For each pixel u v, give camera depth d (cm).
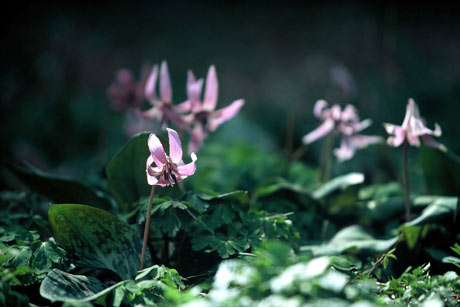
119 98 656
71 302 292
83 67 1586
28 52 1463
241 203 399
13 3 1675
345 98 965
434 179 525
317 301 254
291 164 741
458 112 1470
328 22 1967
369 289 324
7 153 1072
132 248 374
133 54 1881
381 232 514
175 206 372
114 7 1992
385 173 797
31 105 1309
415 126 431
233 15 2067
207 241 376
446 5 2059
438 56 1862
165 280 327
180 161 314
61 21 1650
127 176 432
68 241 361
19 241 363
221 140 1198
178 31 2009
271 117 1512
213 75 473
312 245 473
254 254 357
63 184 468
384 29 1614
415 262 438
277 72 1834
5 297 293
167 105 477
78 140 1274
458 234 454
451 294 331
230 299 271
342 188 514
